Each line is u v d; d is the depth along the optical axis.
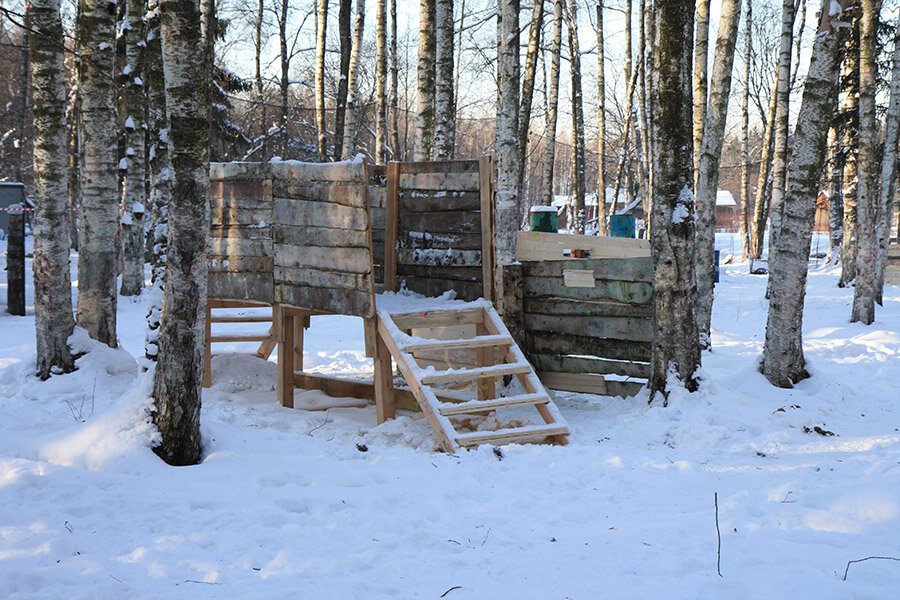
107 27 10.12
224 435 6.63
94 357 9.52
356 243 8.00
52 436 6.53
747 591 3.64
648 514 4.98
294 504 5.19
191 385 6.22
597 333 8.58
